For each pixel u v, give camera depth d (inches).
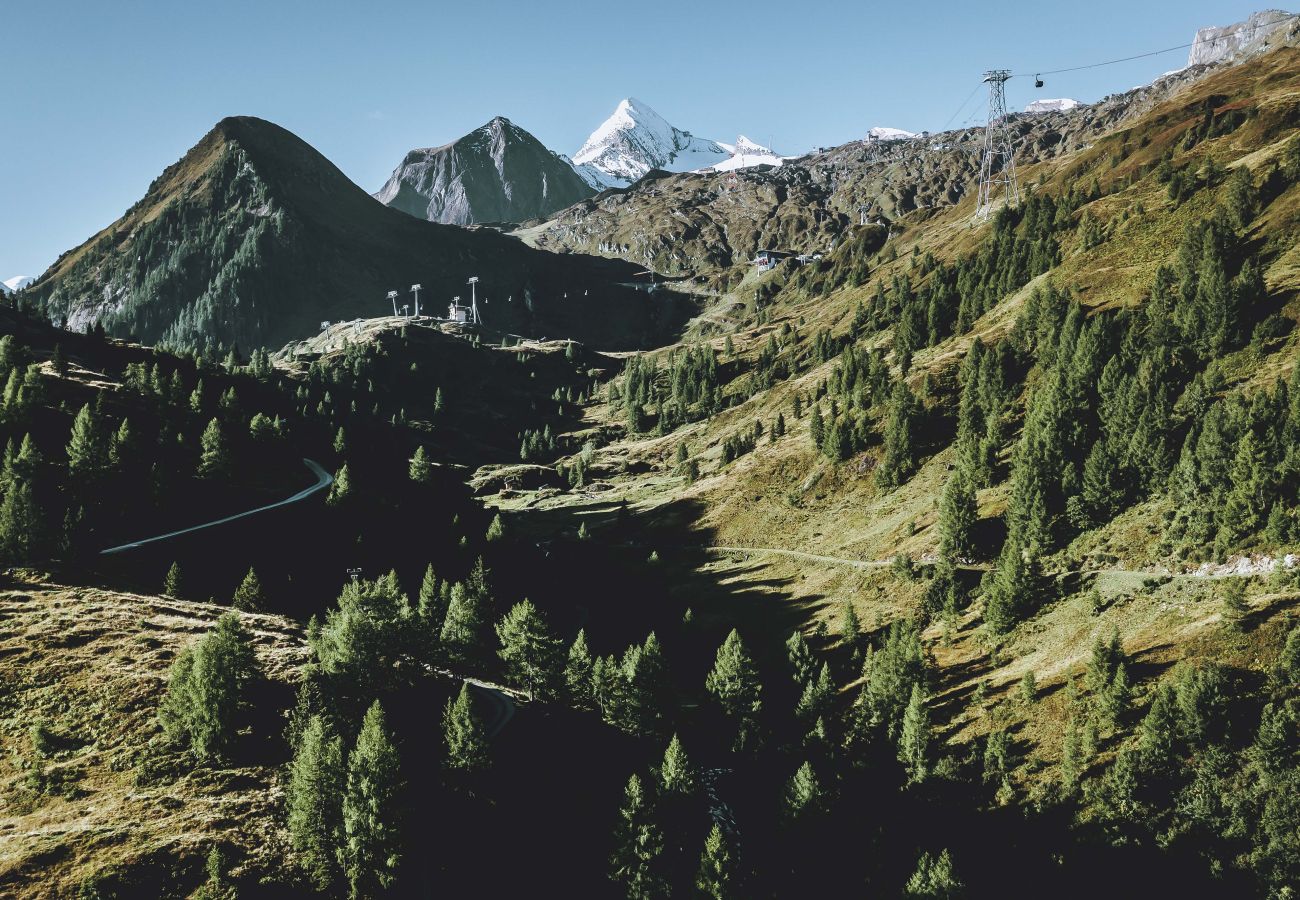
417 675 3779.5
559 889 2812.5
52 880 2151.8
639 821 2972.4
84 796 2501.2
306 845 2444.6
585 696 4126.5
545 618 4242.1
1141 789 2753.4
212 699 2765.7
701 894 2834.6
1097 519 4461.1
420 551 5792.3
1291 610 3093.0
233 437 6520.7
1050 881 2679.6
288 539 5241.1
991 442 5797.2
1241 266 5900.6
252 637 3540.8
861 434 7411.4
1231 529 3686.0
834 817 3262.8
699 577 6668.3
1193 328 5315.0
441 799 2933.1
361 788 2511.1
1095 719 3115.2
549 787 3257.9
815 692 4084.6
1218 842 2536.9
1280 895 2342.5
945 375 7416.3
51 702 2859.3
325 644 3393.2
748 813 3511.3
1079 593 4033.0
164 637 3356.3
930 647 4402.1
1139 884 2551.7
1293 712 2669.8
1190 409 4618.6
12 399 5206.7
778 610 5693.9
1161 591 3693.4
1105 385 5231.3
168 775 2632.9
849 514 6752.0
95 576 4025.6
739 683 4227.4
